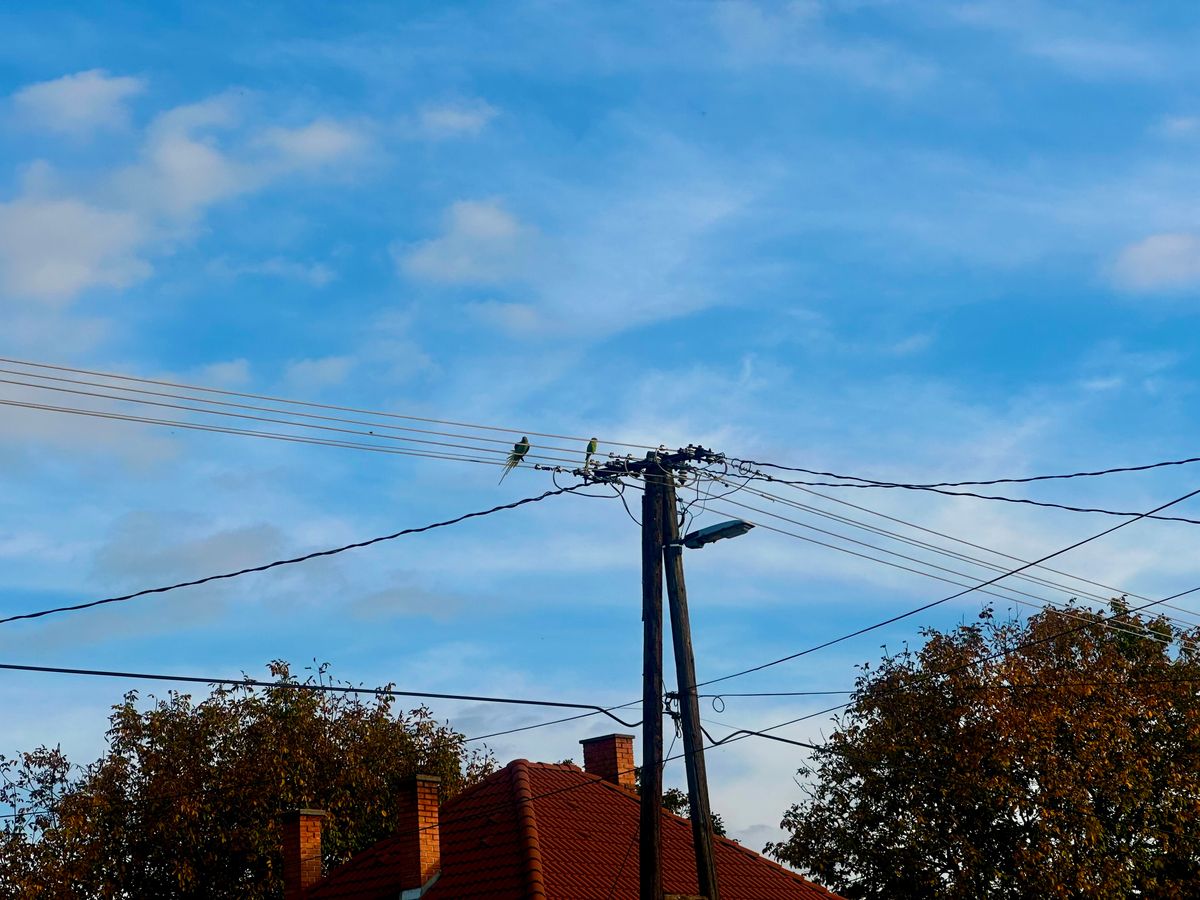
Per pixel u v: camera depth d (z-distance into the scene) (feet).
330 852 121.90
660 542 56.95
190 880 117.08
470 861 70.44
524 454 57.72
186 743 123.34
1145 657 126.93
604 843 73.77
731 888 76.69
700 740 55.57
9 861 103.50
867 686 125.29
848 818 124.26
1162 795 116.26
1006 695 114.32
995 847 114.11
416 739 135.13
